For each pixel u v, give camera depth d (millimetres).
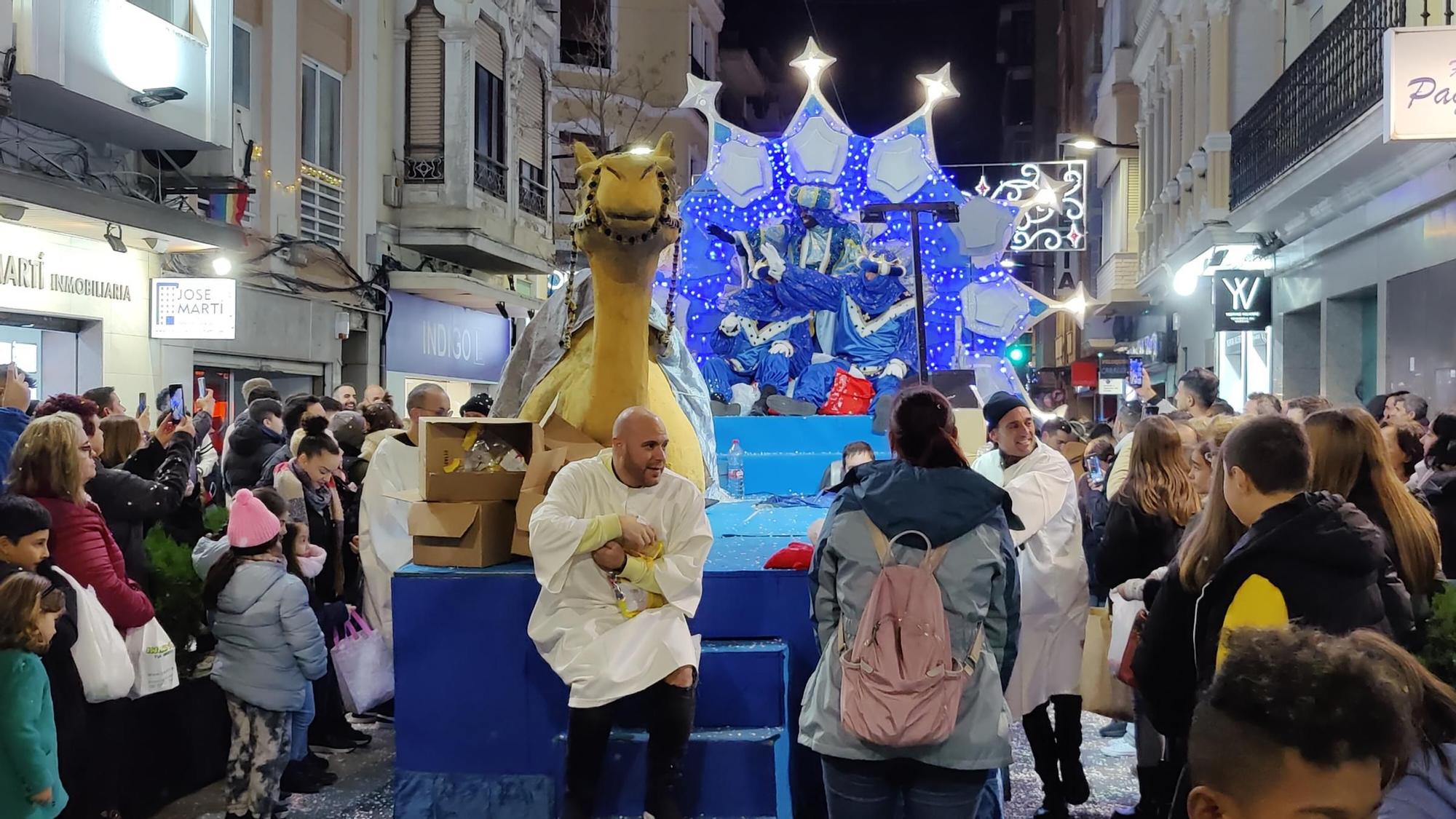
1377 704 1453
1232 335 16406
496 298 18828
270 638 4480
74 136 10516
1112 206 26281
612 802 3869
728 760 3883
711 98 9125
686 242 9406
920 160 9156
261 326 13312
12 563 3688
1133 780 5195
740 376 9398
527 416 5195
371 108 16250
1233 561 2764
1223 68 15805
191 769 5074
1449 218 8992
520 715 4125
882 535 3180
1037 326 42625
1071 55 34719
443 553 4258
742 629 4246
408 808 4168
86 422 5133
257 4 13406
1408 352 9961
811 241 9398
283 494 5609
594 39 27484
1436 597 3572
